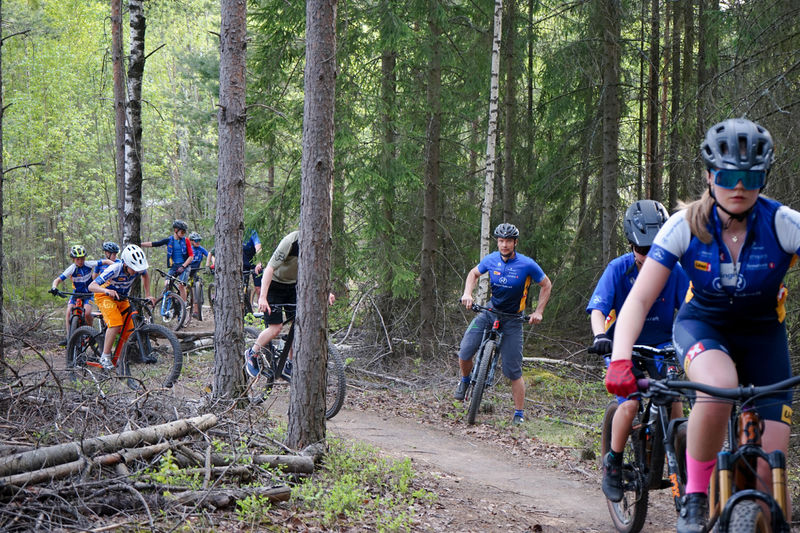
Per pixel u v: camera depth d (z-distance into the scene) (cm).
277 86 1242
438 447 752
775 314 285
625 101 1545
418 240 1434
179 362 861
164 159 3122
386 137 1246
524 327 1472
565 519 519
